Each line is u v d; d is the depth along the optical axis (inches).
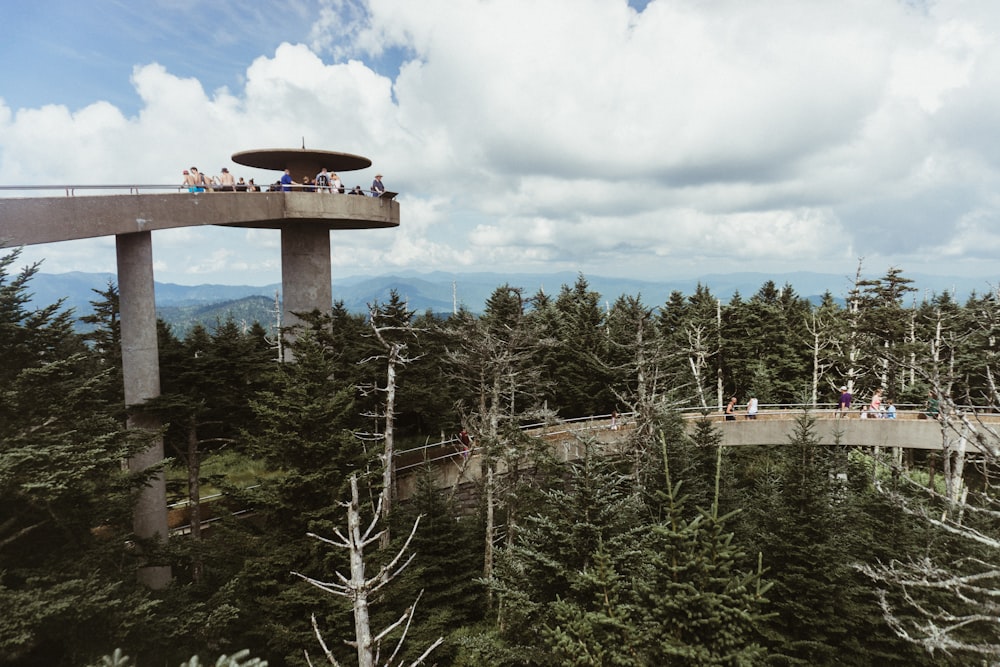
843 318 1578.5
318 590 542.3
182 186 908.0
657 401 987.3
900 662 628.4
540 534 473.1
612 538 450.9
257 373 931.3
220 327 1098.7
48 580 445.1
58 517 461.7
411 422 1348.4
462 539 848.3
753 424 1245.7
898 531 687.7
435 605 779.4
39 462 439.2
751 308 2006.6
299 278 1284.4
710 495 859.4
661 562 348.8
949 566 604.7
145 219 794.2
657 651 339.3
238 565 597.3
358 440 627.8
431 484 868.0
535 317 1459.2
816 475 738.8
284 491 561.6
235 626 590.2
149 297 804.0
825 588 636.1
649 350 1056.2
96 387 526.0
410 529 789.2
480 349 949.8
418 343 1147.9
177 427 864.3
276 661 597.0
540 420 1149.1
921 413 1173.1
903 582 358.6
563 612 378.0
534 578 472.4
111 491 538.3
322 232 1301.7
